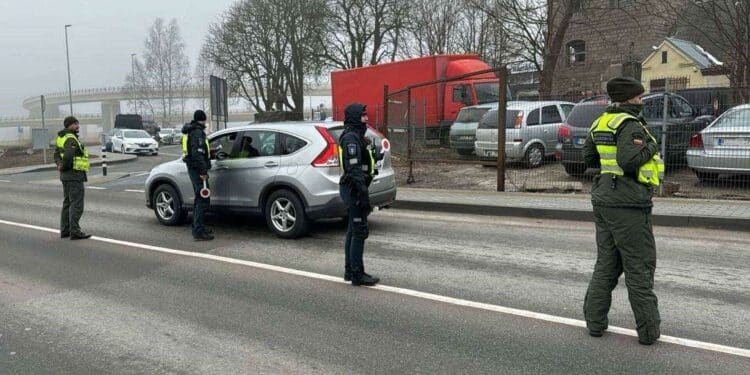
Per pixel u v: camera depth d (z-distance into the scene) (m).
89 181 18.09
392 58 39.34
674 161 10.90
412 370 3.93
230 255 7.36
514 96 19.70
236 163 8.59
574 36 35.12
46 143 27.52
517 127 13.58
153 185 9.68
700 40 33.75
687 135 10.70
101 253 7.66
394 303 5.33
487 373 3.86
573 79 35.16
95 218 10.57
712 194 10.30
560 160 12.34
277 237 8.37
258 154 8.46
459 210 10.57
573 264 6.59
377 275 6.26
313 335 4.61
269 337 4.59
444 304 5.27
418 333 4.59
